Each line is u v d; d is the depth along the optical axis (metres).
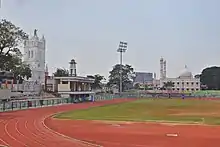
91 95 95.25
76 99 85.62
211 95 129.00
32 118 41.03
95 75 151.88
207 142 23.52
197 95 130.12
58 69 143.50
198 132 28.56
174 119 40.41
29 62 122.12
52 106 67.19
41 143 22.80
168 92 141.00
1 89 66.00
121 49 115.06
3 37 57.44
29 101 61.81
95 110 57.19
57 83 93.56
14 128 30.84
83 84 97.44
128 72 175.38
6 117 41.88
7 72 76.56
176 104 78.06
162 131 29.33
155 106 69.56
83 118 41.53
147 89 168.75
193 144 22.73
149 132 28.69
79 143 23.00
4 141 23.48
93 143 23.06
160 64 190.25
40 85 105.06
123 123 36.00
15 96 76.62
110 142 23.53
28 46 123.31
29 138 24.91
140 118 41.81
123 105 73.62
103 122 36.94
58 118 41.47
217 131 29.16
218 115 46.41
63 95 90.38
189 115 46.56
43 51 127.06
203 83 179.88
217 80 176.38
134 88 177.88
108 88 166.75
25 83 96.44
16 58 63.44
